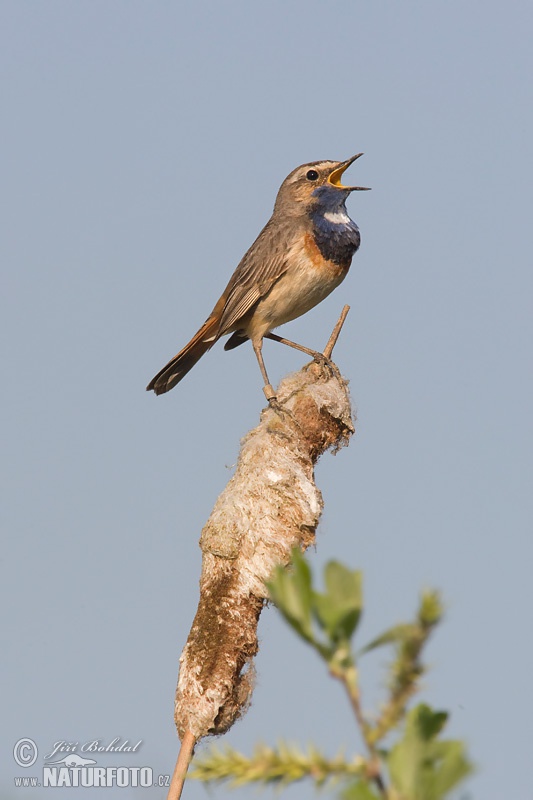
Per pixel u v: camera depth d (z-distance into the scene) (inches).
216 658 440.8
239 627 448.1
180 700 434.9
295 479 475.5
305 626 117.6
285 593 119.3
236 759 121.6
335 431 513.7
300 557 121.6
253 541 461.1
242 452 489.4
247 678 448.5
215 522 466.9
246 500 470.0
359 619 115.3
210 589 456.4
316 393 511.8
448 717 125.4
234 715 439.2
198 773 121.8
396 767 116.9
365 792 113.0
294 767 118.3
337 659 116.4
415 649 114.0
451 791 115.0
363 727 115.0
